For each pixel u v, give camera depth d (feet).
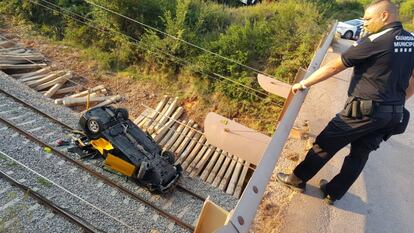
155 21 44.45
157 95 41.63
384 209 16.19
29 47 44.06
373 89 11.58
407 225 15.46
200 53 41.65
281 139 11.42
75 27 46.85
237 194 30.50
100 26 45.47
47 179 24.77
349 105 12.34
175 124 38.42
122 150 27.40
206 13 45.70
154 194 27.07
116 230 22.63
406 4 92.94
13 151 26.68
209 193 29.22
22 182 23.94
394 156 21.01
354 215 15.51
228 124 21.02
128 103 40.68
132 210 24.71
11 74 38.93
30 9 47.78
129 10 44.32
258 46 41.37
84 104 38.14
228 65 39.78
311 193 16.19
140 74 43.55
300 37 41.75
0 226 19.62
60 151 28.09
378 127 12.13
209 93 40.14
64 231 21.45
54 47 45.11
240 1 59.72
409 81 12.50
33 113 32.30
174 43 41.52
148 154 28.02
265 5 52.65
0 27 45.80
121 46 45.11
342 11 80.18
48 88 39.17
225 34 43.98
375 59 11.21
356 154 13.65
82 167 27.35
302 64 38.93
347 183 14.39
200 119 39.19
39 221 21.50
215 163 34.22
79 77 42.09
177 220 24.72
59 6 47.26
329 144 13.41
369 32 11.58
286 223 14.88
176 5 45.73
